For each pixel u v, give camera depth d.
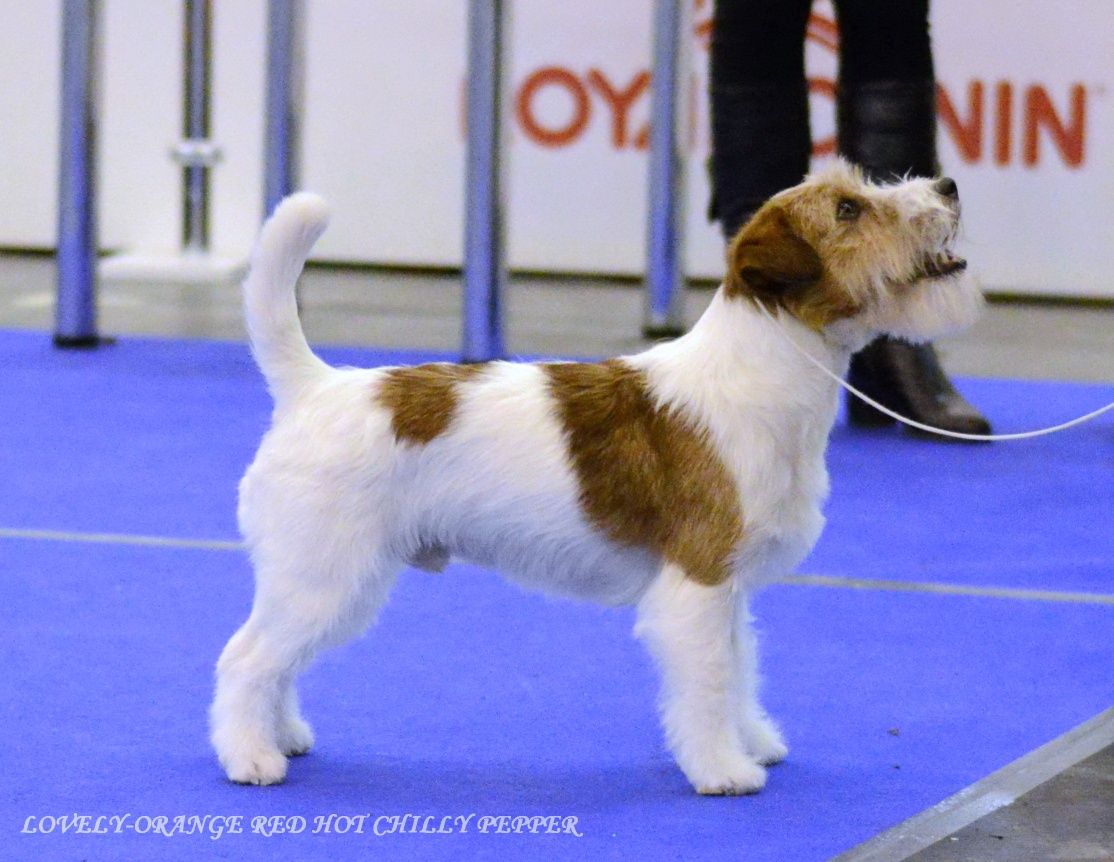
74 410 8.84
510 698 4.76
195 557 6.21
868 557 6.40
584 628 5.41
